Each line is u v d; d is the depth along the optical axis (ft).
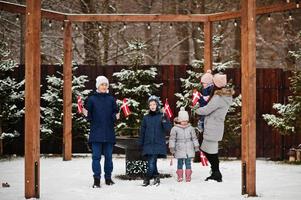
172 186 25.20
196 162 36.60
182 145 26.84
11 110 39.65
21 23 55.52
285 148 39.60
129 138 27.50
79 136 40.88
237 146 40.27
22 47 56.75
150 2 69.15
